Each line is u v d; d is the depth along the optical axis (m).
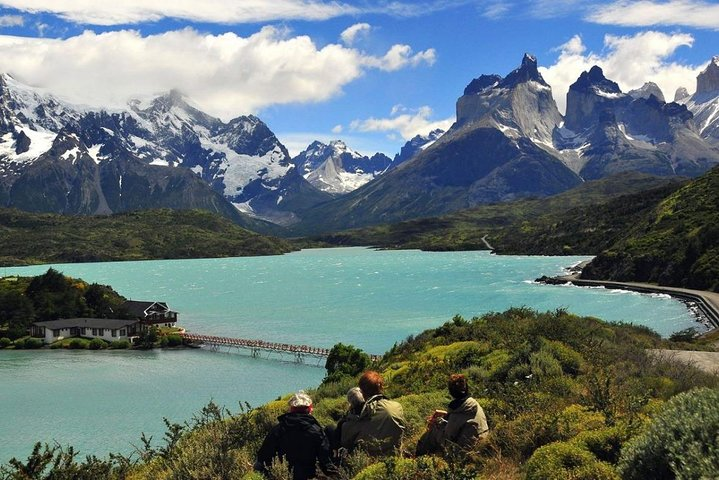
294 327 123.12
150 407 68.44
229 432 15.21
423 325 116.19
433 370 26.56
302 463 11.27
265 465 11.31
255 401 70.56
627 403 13.39
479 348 28.81
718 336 69.88
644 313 112.31
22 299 126.81
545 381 18.47
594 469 9.65
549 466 10.14
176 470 12.79
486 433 12.34
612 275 167.75
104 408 68.12
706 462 7.69
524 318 40.56
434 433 12.53
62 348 114.88
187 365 95.94
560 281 175.00
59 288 136.62
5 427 60.88
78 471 14.08
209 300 173.12
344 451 11.41
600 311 116.56
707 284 133.00
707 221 158.62
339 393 29.06
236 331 122.56
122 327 118.25
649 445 8.94
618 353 26.44
